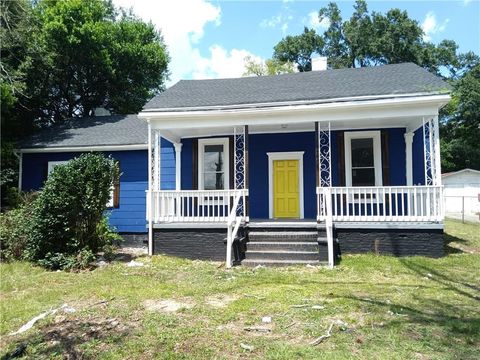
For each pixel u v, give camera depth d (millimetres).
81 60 19781
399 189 9633
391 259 8984
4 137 14125
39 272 8391
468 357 3861
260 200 12641
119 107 23266
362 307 5562
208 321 5027
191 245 10172
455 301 5922
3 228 9727
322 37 41969
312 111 10125
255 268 8695
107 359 3979
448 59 40094
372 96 9945
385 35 37656
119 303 5930
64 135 14523
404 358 3838
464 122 38625
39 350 4258
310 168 12453
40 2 18781
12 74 14594
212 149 13039
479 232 14086
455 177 31500
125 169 13141
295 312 5355
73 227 9375
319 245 8992
